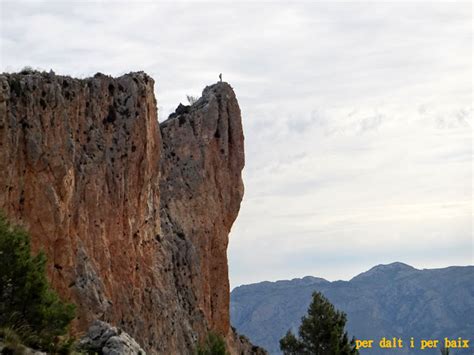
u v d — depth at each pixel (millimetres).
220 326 103312
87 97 79938
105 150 81000
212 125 106562
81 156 77938
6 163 66250
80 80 79188
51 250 69688
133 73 86375
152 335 83812
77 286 71812
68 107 76125
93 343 38094
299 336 87438
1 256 37094
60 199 71062
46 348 35344
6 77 69562
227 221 106938
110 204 80875
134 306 82000
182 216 100250
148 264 87875
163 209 98688
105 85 82500
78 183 76625
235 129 109375
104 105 82188
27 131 69500
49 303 37281
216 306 103250
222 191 106500
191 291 96625
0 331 33469
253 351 110375
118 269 81062
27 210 68688
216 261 104062
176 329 89000
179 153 103125
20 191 68312
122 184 82688
